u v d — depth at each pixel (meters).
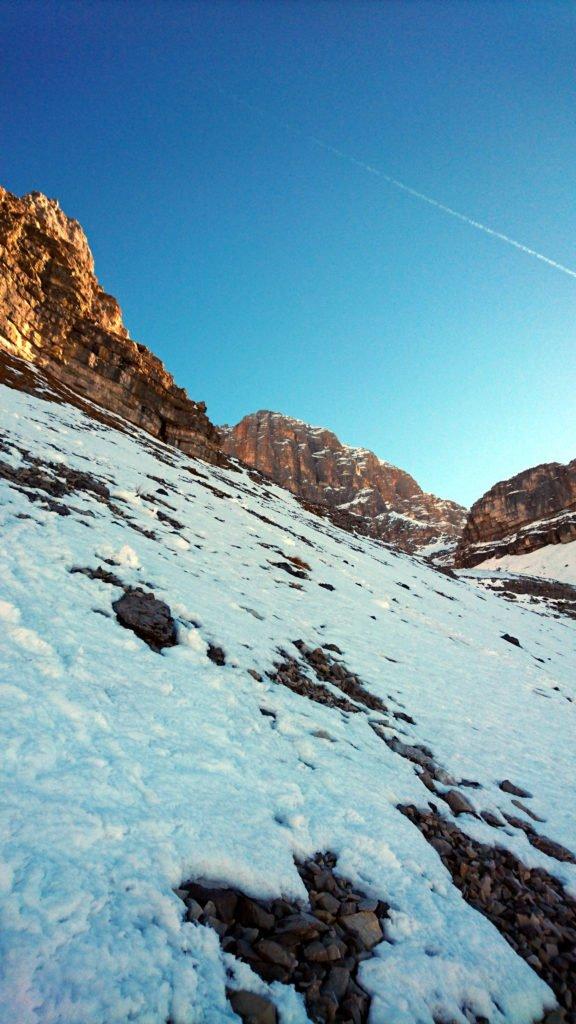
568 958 4.72
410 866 5.16
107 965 2.87
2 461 13.94
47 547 9.45
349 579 26.23
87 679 6.05
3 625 6.37
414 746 8.87
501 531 167.38
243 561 18.28
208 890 3.79
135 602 8.85
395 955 3.89
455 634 24.19
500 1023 3.69
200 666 7.98
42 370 52.72
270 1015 2.98
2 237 57.47
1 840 3.42
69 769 4.41
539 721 13.77
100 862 3.57
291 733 7.20
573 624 66.31
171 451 54.19
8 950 2.75
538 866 6.21
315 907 4.13
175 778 4.94
